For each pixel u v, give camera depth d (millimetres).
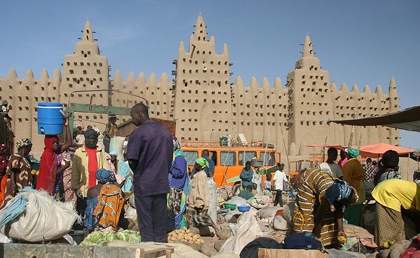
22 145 8031
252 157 20000
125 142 12422
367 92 43375
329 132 40469
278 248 5859
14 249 5281
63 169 8734
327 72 41156
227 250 7227
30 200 6301
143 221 6488
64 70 36500
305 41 42094
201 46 39000
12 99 37156
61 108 8508
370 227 7703
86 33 37625
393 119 11297
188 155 19312
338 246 6508
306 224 6484
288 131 41531
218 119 38594
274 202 15766
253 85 41562
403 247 5762
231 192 16500
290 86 41656
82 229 8242
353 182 8828
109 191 7773
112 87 37906
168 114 40094
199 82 38594
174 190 8680
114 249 5043
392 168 7859
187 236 8016
